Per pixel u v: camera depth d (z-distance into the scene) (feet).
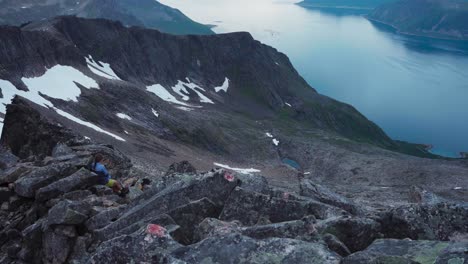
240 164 439.22
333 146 615.98
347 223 39.96
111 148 100.73
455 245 30.22
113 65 643.04
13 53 355.15
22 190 57.82
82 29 643.04
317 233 37.86
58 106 325.62
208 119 621.31
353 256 30.78
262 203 48.91
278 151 603.67
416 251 31.40
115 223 48.49
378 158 545.85
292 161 587.68
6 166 77.77
